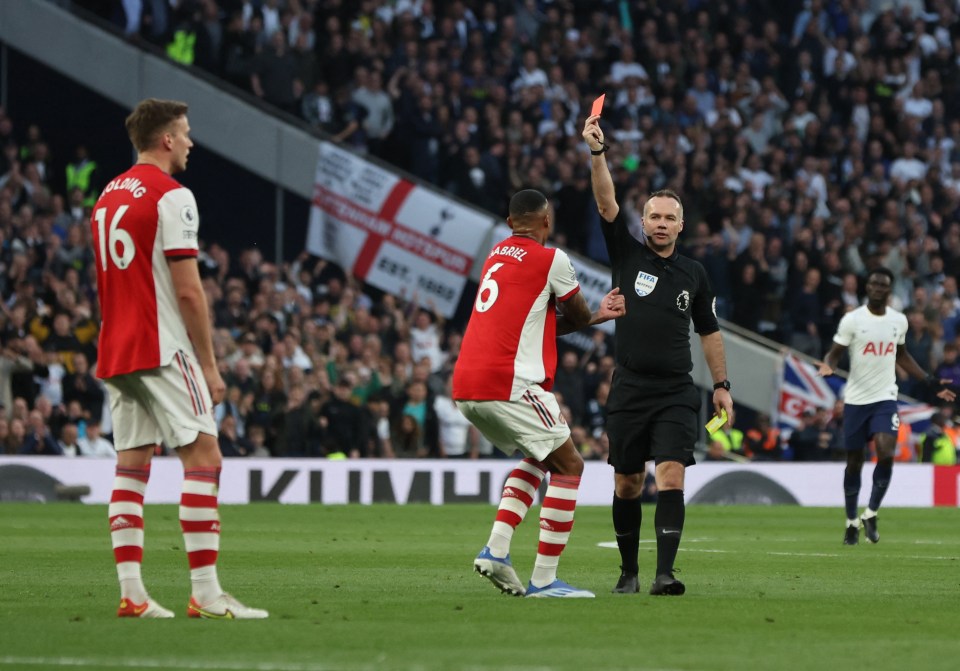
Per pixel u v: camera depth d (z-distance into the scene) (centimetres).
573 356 8019
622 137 9519
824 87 10388
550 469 2895
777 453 8100
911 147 10131
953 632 2297
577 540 4750
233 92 8894
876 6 11162
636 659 1939
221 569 3494
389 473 7381
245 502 7269
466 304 9100
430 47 9456
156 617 2364
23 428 7169
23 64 9219
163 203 2341
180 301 2333
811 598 2861
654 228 2998
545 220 2920
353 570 3475
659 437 2938
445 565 3638
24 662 1872
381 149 9206
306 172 8856
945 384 5056
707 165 9612
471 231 8675
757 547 4575
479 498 7438
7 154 8619
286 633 2170
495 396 2803
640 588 3094
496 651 2005
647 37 10094
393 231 8719
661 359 2950
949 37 11094
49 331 7706
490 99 9450
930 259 9638
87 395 7512
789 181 9869
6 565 3528
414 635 2166
